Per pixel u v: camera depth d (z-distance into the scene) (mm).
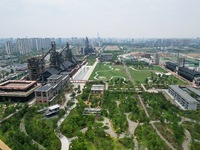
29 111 138750
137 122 126000
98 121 126688
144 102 163875
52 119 130375
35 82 193375
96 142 99188
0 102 166250
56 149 92250
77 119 123500
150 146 93125
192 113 141250
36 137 102562
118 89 199125
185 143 102188
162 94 181250
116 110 138250
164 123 124438
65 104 160000
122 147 96312
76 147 88312
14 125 116250
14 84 186000
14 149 87688
